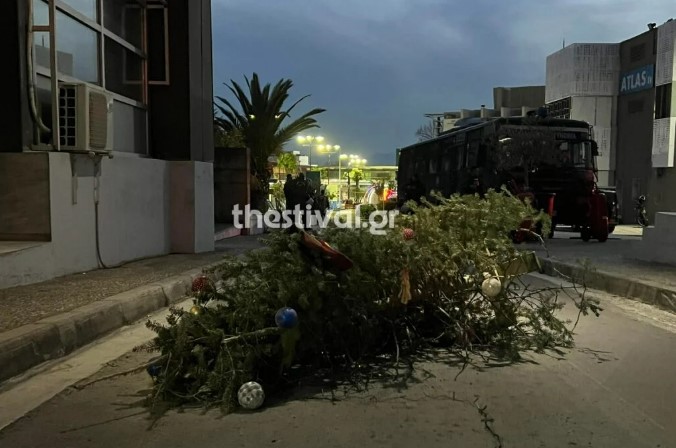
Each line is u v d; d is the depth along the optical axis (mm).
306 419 4191
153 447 3752
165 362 4637
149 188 11391
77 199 8797
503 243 5945
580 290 9070
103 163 9562
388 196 43781
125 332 6586
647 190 32719
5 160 7980
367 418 4199
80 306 6512
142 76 12352
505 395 4633
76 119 8461
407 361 5488
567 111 36562
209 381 4430
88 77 9891
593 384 4867
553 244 15914
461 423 4094
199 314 4773
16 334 5238
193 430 4016
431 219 6000
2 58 7820
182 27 12461
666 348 5914
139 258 10977
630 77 34094
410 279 5633
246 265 5109
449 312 5781
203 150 13430
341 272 5152
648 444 3758
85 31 9773
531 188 17391
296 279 4895
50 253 8133
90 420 4195
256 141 25844
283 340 4656
